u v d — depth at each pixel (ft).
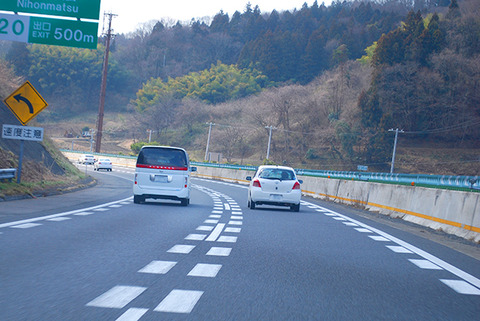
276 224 48.47
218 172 203.82
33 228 36.94
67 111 585.22
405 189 63.98
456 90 320.91
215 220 50.01
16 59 586.04
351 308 18.57
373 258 30.71
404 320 17.29
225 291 20.38
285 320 16.56
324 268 26.63
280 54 514.27
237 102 454.81
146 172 66.44
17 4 59.47
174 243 33.24
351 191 86.17
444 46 341.21
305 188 114.32
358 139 316.19
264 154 356.38
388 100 325.83
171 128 447.01
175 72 645.10
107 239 33.53
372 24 537.65
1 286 19.85
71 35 59.82
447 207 51.16
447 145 326.24
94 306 17.30
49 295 18.66
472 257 33.83
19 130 66.95
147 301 18.24
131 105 561.02
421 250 35.17
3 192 60.13
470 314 18.45
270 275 24.14
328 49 500.33
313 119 355.77
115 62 638.53
